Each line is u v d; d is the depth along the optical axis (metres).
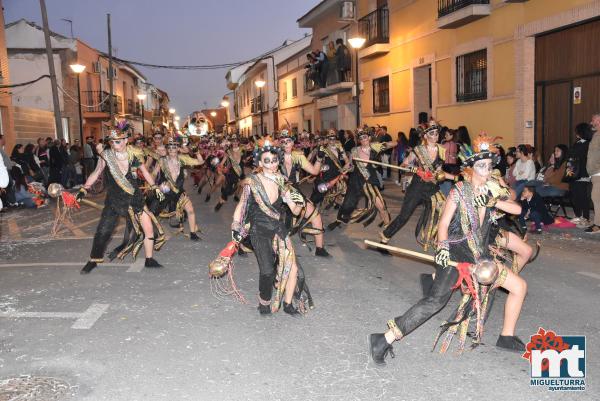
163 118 74.06
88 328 5.41
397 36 21.52
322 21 30.84
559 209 12.00
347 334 5.16
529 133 14.45
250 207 5.50
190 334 5.22
